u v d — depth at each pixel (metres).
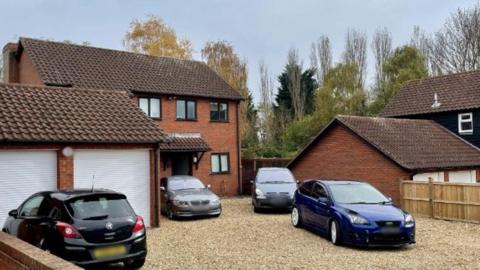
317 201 13.68
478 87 28.34
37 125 13.83
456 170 22.88
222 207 21.30
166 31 44.50
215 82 29.73
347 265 9.88
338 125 23.78
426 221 16.78
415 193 18.34
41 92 16.00
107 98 17.33
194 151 25.27
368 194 13.48
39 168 13.55
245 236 13.56
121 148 15.05
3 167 12.97
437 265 9.91
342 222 12.05
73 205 8.62
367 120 24.41
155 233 14.34
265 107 52.75
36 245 8.79
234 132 29.11
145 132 15.73
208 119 27.94
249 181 29.45
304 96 53.16
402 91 32.53
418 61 43.81
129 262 9.43
